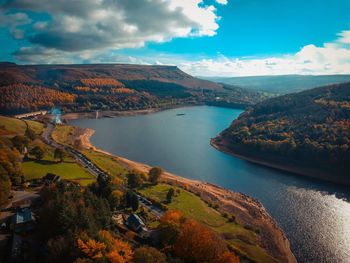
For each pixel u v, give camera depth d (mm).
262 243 99125
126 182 138250
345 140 191125
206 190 144000
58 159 157500
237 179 168625
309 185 162750
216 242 78000
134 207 102688
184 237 75562
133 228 87000
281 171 187500
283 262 89875
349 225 114938
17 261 62438
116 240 67000
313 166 187125
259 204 134500
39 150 149500
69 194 83000
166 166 186000
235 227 106125
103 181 109375
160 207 112562
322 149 188875
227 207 125438
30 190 107938
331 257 94688
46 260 59375
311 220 119438
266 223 114062
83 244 58375
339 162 179500
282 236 105750
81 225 67125
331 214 124750
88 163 160000
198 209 115688
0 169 100438
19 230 75250
